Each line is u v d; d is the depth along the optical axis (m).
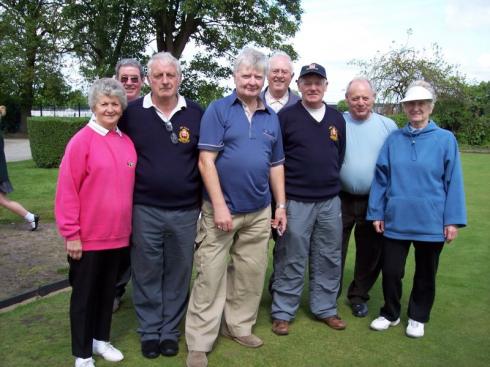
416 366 2.85
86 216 2.52
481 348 3.09
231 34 14.48
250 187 2.84
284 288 3.31
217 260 2.88
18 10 20.19
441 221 3.09
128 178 2.64
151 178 2.75
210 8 13.45
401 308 3.76
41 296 3.78
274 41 15.06
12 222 6.35
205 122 2.79
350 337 3.22
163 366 2.79
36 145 11.56
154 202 2.78
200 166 2.80
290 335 3.23
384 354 2.99
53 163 11.63
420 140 3.14
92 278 2.58
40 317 3.38
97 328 2.80
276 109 3.74
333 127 3.22
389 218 3.20
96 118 2.56
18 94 22.66
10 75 20.66
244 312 3.11
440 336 3.25
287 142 3.19
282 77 3.65
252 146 2.82
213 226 2.89
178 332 3.02
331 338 3.20
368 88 3.36
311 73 3.08
